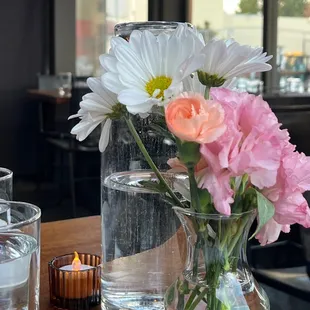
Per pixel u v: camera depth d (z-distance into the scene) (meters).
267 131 0.56
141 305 0.76
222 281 0.62
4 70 4.85
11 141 4.92
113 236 0.77
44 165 4.87
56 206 3.95
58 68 4.99
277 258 1.87
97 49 5.11
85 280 0.80
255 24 4.10
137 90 0.59
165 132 0.65
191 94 0.57
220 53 0.59
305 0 3.75
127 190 0.75
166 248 0.74
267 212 0.56
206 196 0.58
